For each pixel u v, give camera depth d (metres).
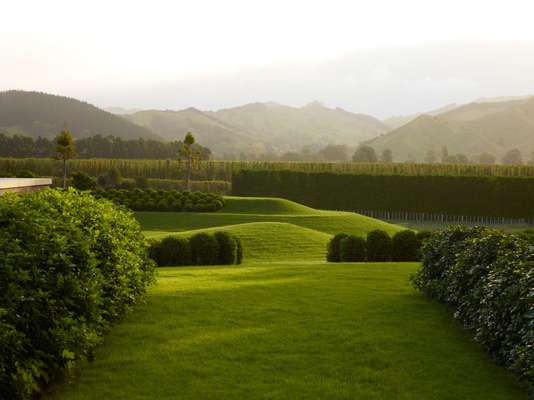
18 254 5.48
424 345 8.07
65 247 6.27
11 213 6.34
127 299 8.90
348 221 36.03
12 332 4.90
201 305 10.05
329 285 12.40
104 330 7.91
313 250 25.69
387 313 9.83
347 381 6.64
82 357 6.03
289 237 26.78
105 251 8.09
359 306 10.30
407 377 6.83
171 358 7.24
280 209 39.62
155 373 6.73
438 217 58.59
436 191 58.56
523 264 7.27
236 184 61.09
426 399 6.20
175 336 8.16
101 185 69.06
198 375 6.70
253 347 7.73
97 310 6.54
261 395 6.16
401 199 59.22
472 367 7.24
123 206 10.94
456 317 9.11
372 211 59.66
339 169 76.75
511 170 73.88
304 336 8.28
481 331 7.72
